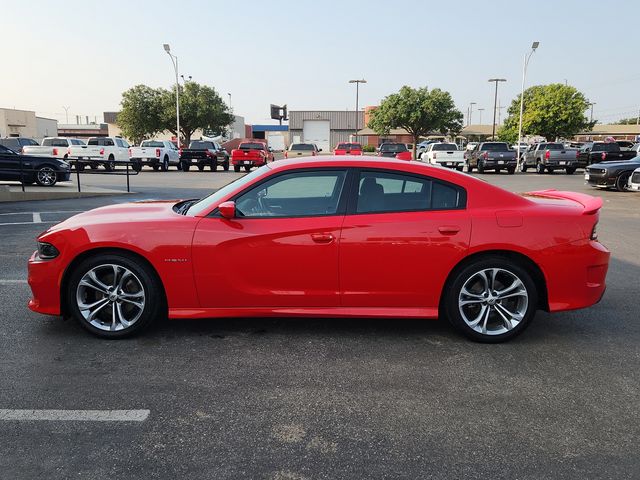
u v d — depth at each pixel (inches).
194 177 1021.8
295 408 130.7
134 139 2155.5
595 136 3604.8
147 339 173.9
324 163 172.6
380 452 112.7
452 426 123.0
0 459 108.8
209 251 165.3
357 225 165.2
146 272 168.7
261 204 171.0
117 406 130.6
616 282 252.4
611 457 111.3
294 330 183.9
